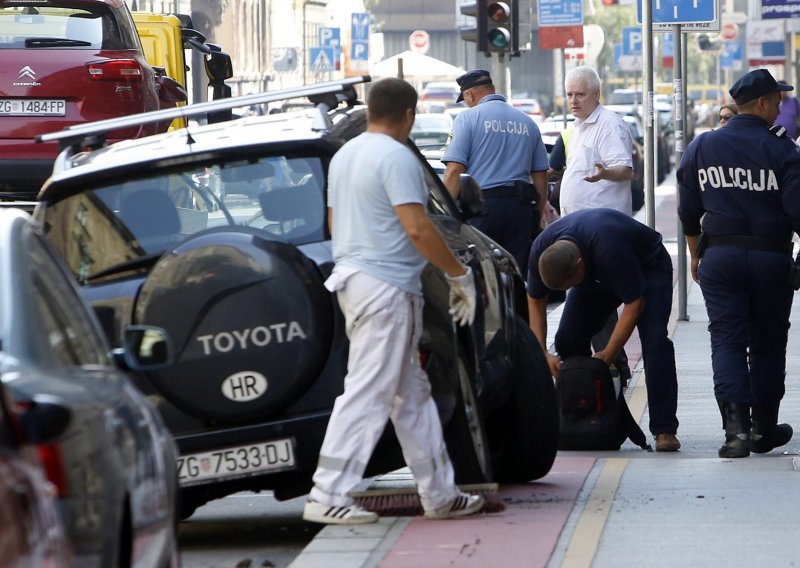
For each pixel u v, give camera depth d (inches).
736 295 963.3
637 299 965.2
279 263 696.4
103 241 733.3
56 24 1457.9
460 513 735.1
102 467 424.8
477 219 1253.1
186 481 709.3
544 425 832.3
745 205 957.8
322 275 722.2
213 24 5708.7
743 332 965.8
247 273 695.1
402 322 701.9
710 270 965.8
